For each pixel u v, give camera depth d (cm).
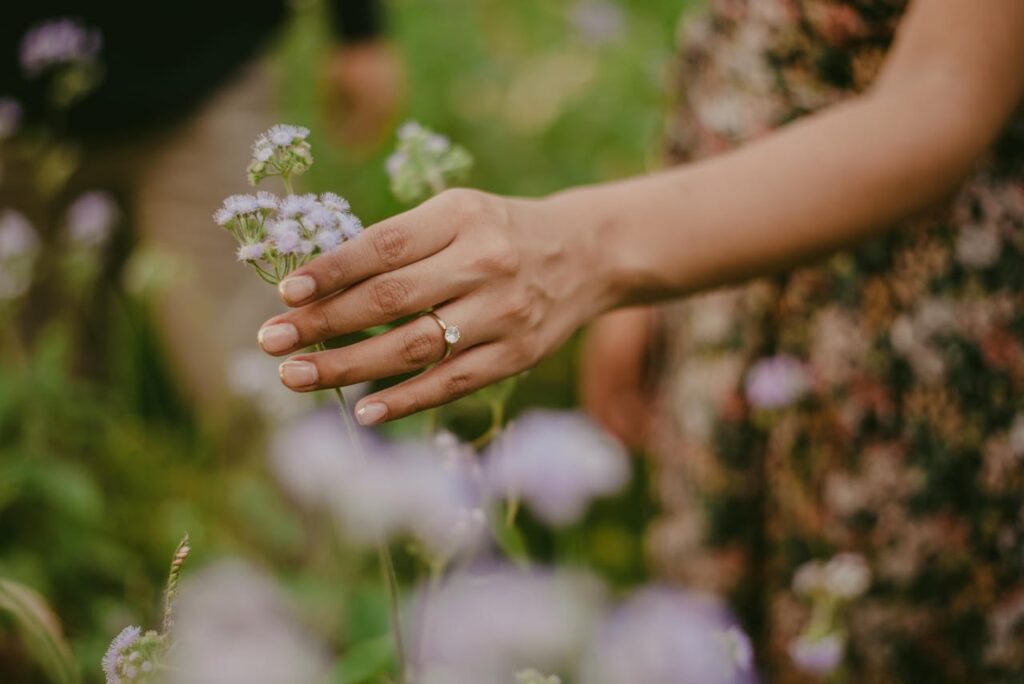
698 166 79
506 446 82
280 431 127
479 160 217
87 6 142
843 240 79
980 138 80
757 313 105
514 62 236
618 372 129
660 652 104
